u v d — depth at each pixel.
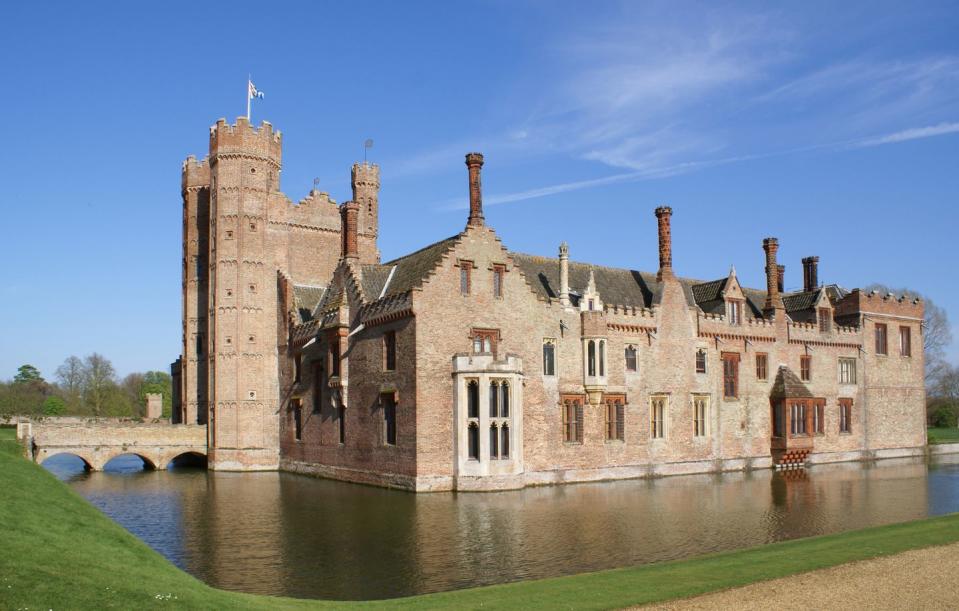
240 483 46.72
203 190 63.78
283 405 56.00
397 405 42.00
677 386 50.97
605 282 52.72
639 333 49.50
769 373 56.56
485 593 18.50
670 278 51.78
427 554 25.47
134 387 150.62
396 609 16.95
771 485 44.28
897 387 66.38
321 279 61.56
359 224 65.81
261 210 57.62
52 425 53.25
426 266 44.22
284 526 30.78
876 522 31.44
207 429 57.44
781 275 68.44
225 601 16.52
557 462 44.75
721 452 52.84
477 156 44.09
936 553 22.11
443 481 40.78
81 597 14.66
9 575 14.98
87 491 42.75
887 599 17.66
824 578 19.34
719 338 53.66
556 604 17.12
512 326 43.94
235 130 57.53
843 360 62.44
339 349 47.50
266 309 57.16
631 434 48.38
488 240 43.75
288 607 16.98
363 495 39.56
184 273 64.44
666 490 41.72
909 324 68.31
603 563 24.05
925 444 68.06
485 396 41.03
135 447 55.34
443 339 41.47
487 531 29.28
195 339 62.72
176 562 24.62
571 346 46.41
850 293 64.88
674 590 18.22
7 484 22.20
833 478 48.50
